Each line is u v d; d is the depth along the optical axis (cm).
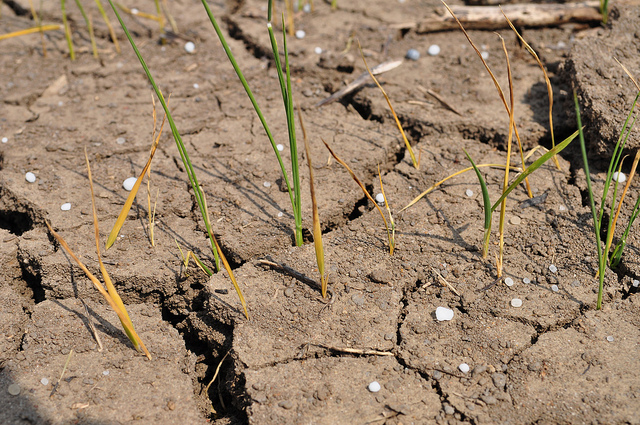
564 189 46
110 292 40
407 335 41
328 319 42
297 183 43
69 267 44
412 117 50
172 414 40
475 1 59
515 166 47
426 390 40
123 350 41
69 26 58
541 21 55
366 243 44
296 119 51
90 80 54
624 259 43
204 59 55
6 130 50
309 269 43
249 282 43
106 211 46
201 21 58
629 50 50
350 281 43
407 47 55
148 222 46
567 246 44
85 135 50
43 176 48
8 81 54
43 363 41
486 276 43
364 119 51
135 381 41
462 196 46
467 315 42
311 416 39
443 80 52
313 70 54
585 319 41
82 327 42
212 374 42
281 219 45
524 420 39
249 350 41
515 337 41
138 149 49
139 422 40
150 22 58
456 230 45
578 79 48
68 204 46
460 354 41
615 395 39
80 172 48
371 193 47
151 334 42
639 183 46
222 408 41
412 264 43
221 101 52
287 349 41
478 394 40
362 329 42
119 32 57
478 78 52
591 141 47
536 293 42
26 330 42
